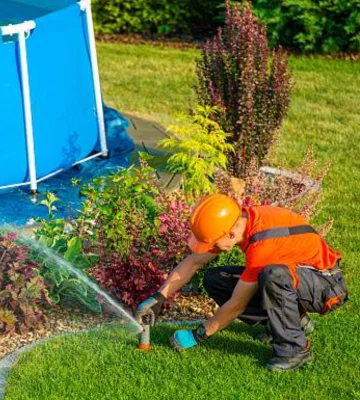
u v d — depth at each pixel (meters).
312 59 11.91
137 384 4.83
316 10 11.91
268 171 7.64
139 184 5.75
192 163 6.27
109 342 5.24
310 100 10.42
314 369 5.02
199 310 5.80
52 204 6.96
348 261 6.60
